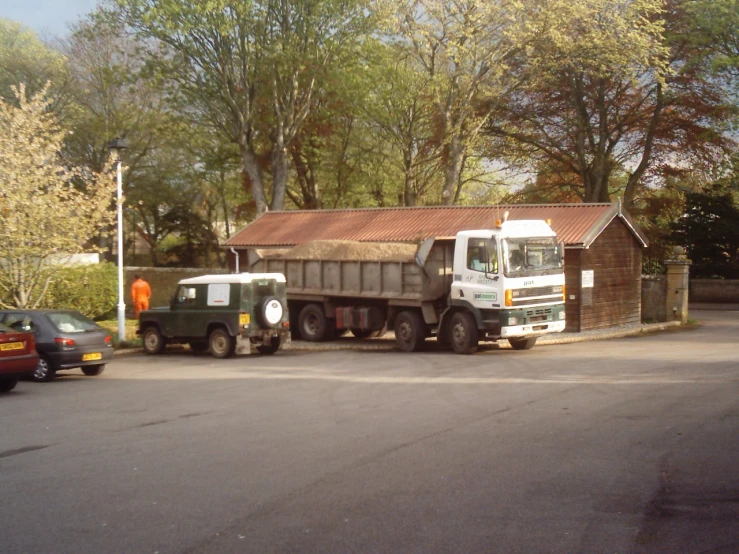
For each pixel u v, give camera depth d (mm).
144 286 30078
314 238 31172
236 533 6086
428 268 20719
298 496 7047
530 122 45500
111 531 6234
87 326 17828
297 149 44969
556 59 37844
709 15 38281
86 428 10961
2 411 12812
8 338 14695
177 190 51000
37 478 8086
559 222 26234
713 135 41312
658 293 30047
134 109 46406
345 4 35875
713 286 43344
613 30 36781
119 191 24516
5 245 22516
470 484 7266
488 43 36281
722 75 40875
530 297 19016
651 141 44750
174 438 9938
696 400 11383
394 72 37969
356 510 6574
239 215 52469
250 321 20844
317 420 10859
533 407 11289
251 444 9359
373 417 10945
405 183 42688
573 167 46094
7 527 6410
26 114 23656
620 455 8227
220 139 43562
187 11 34000
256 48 36281
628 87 43469
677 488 7004
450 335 20047
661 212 47531
